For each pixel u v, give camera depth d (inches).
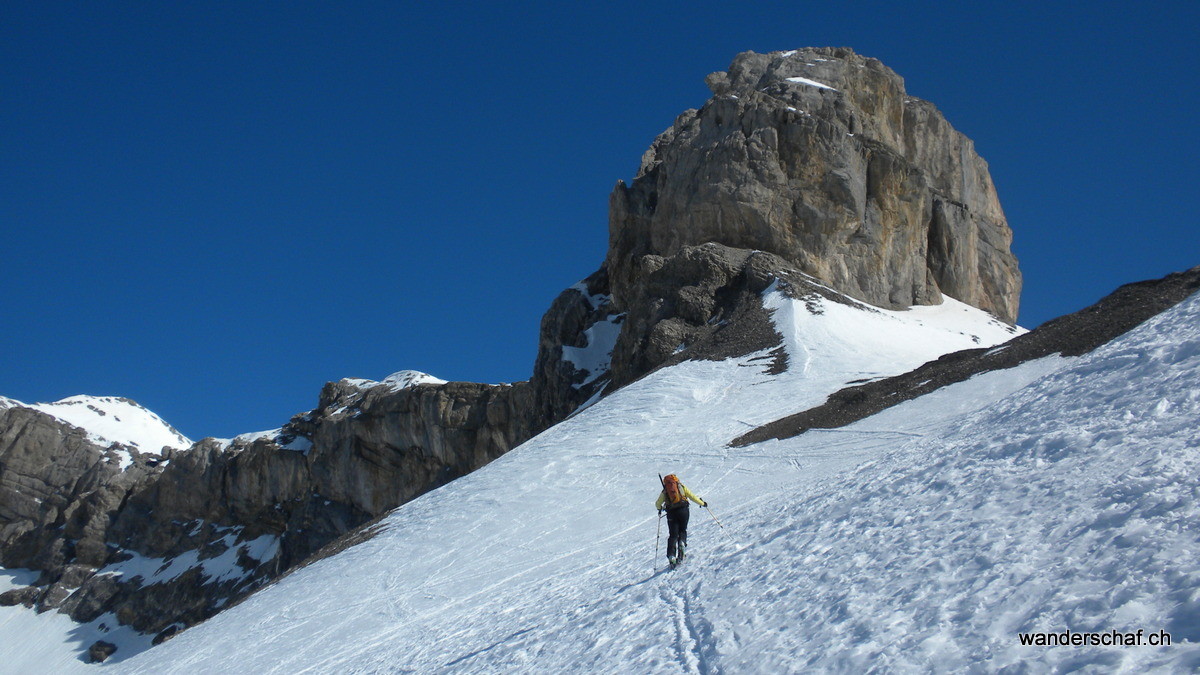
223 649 1133.7
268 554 3631.9
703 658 421.4
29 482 4456.2
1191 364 504.4
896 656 325.1
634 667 449.1
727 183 2554.1
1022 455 492.4
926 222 2859.3
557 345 3021.7
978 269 3132.4
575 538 1152.2
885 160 2669.8
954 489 491.8
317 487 3592.5
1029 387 689.6
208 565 3718.0
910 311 2645.2
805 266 2472.9
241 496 3855.8
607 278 3211.1
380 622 1025.5
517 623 714.8
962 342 2186.3
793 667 359.9
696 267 2365.9
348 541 1505.9
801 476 1152.2
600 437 1615.4
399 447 3403.1
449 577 1130.0
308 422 3924.7
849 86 2878.9
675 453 1430.9
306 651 1003.3
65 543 4170.8
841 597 413.1
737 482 1205.1
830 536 526.3
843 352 1851.6
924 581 382.6
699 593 538.0
